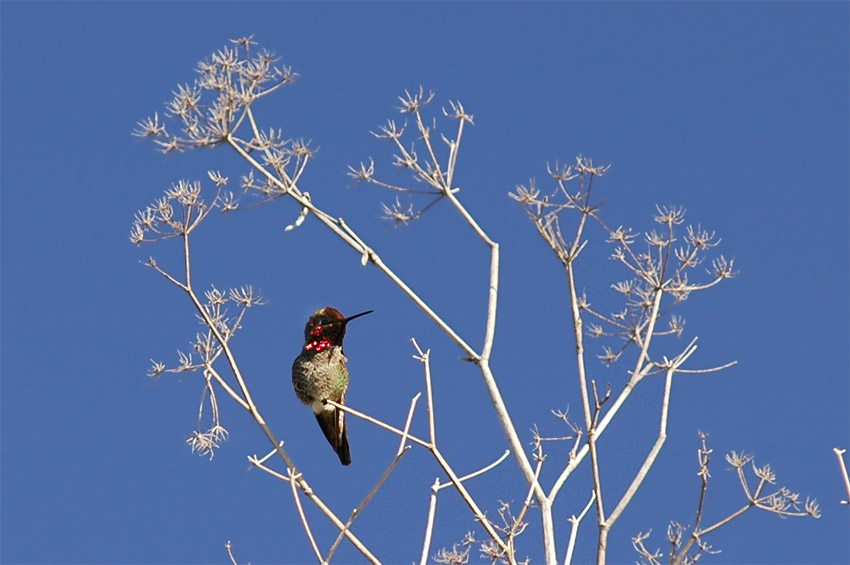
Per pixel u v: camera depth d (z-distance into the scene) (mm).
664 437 10523
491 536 9688
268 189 11266
